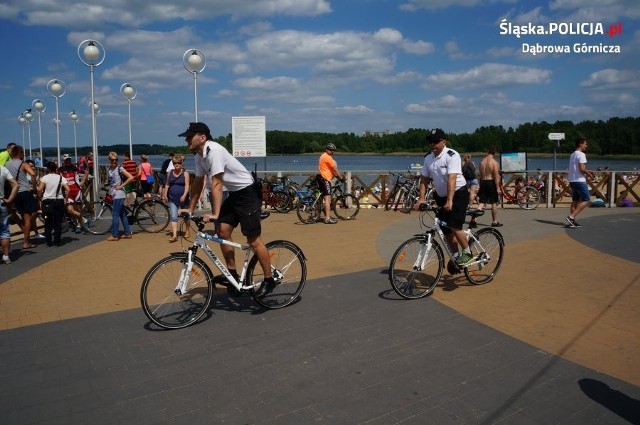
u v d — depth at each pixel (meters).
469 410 3.27
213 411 3.27
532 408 3.29
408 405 3.33
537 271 6.90
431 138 5.79
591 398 3.42
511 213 13.20
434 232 5.88
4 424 3.13
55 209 8.91
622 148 54.94
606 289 6.00
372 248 8.55
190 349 4.29
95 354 4.19
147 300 4.71
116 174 9.45
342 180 12.51
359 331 4.68
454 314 5.14
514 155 15.11
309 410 3.28
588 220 11.73
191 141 4.92
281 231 10.42
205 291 5.07
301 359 4.07
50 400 3.44
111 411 3.29
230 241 5.25
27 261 7.79
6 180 7.79
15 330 4.75
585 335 4.55
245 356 4.13
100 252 8.41
